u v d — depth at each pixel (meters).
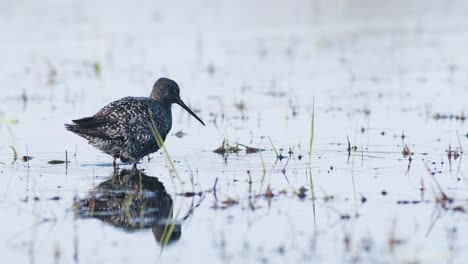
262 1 31.25
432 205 12.05
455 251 10.30
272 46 25.72
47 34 26.41
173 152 15.56
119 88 20.88
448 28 27.69
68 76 22.17
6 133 16.88
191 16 29.11
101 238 11.05
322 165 14.34
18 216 11.83
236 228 11.30
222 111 18.42
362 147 15.50
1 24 27.19
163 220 11.70
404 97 19.70
